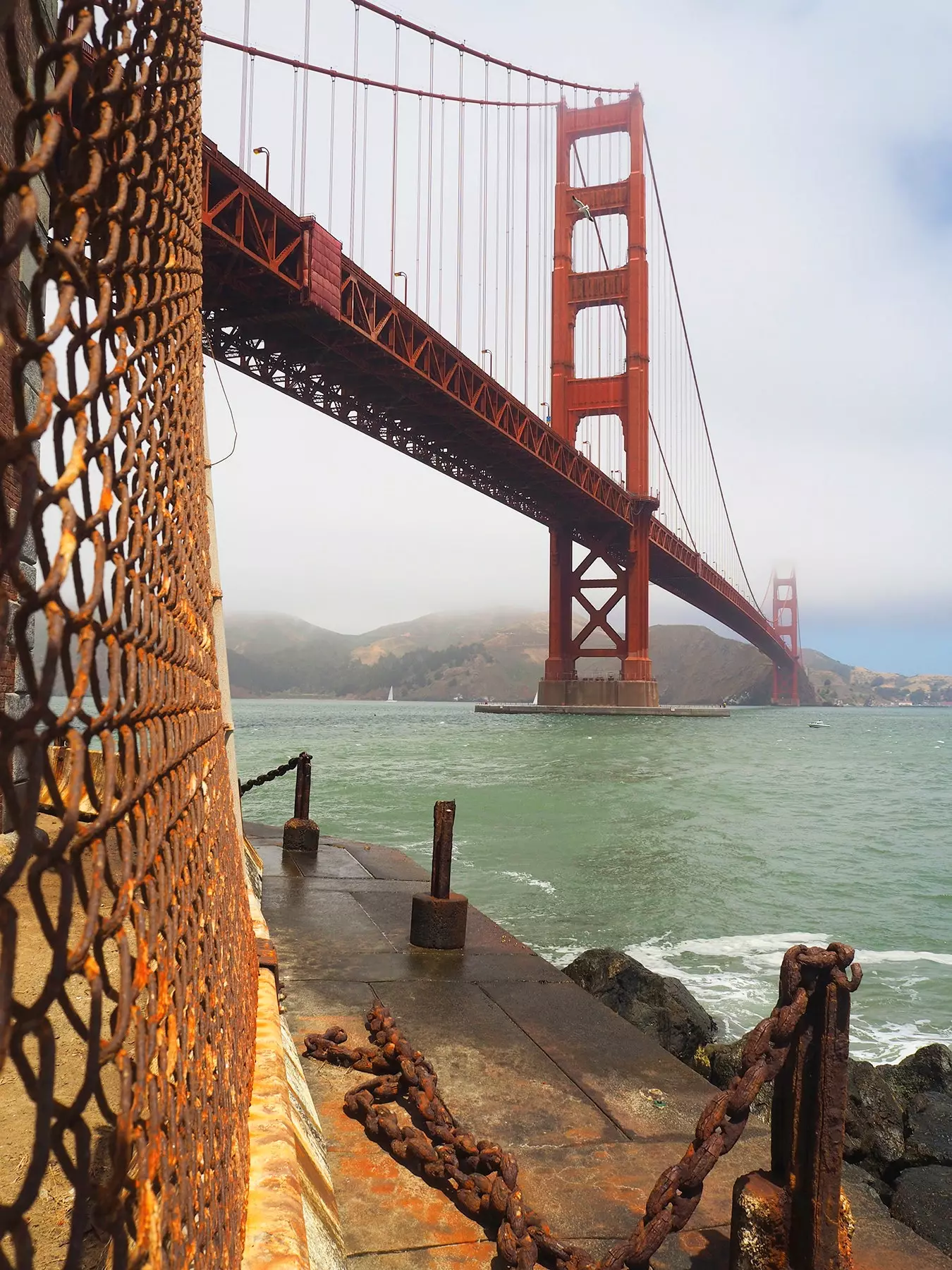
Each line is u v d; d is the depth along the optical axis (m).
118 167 0.62
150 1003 0.65
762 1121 3.24
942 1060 5.20
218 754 1.90
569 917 10.48
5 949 0.33
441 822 5.14
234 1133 1.36
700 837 18.28
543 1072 3.45
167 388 0.91
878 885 14.08
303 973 4.50
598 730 64.19
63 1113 0.43
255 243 31.55
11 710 4.20
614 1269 1.98
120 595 0.56
